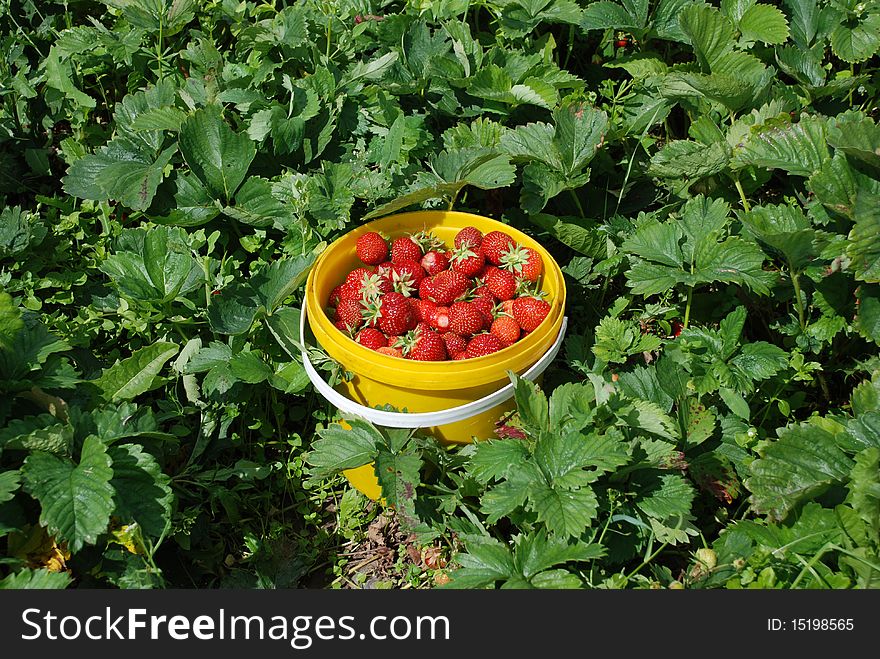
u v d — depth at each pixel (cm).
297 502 78
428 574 74
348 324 76
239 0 109
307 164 93
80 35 102
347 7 106
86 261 88
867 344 84
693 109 97
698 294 87
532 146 89
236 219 88
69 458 65
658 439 72
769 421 82
